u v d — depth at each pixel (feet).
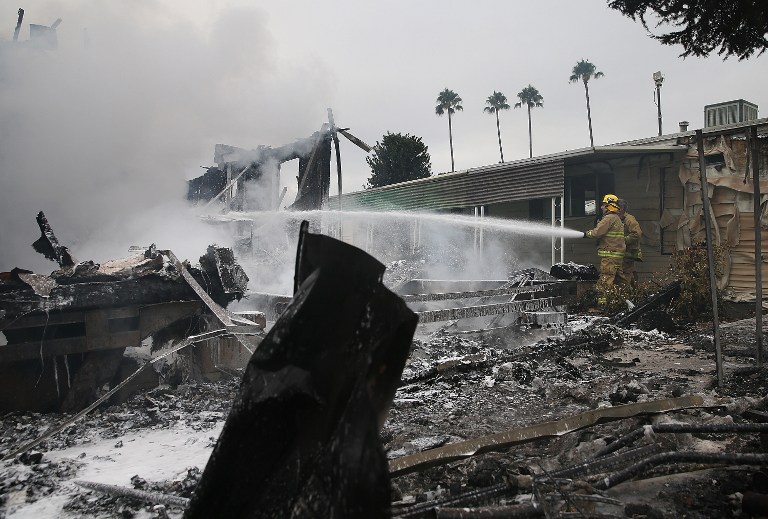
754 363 20.90
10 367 17.30
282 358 4.83
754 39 18.54
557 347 24.72
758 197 19.66
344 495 4.12
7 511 10.32
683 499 9.27
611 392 17.01
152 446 14.23
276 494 4.70
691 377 19.45
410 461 9.53
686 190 41.47
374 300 4.79
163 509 9.83
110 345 18.31
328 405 4.61
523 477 9.34
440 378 20.22
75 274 18.34
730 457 9.82
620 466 10.11
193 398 18.85
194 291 19.86
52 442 14.73
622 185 46.78
